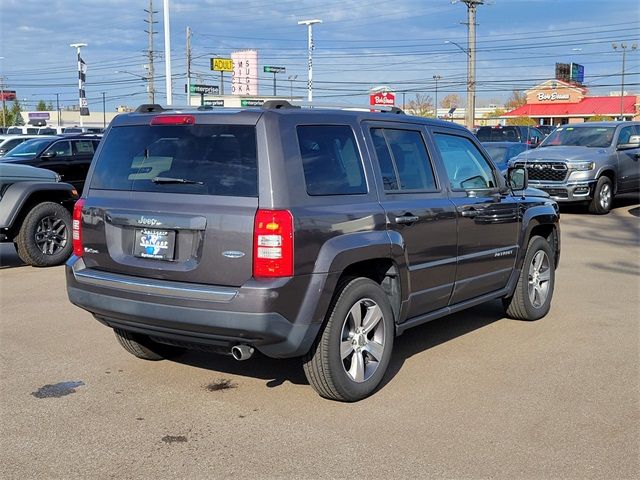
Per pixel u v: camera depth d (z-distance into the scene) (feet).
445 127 20.40
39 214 33.65
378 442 14.37
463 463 13.47
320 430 14.94
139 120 16.87
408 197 18.03
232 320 14.40
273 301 14.34
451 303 20.13
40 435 14.71
